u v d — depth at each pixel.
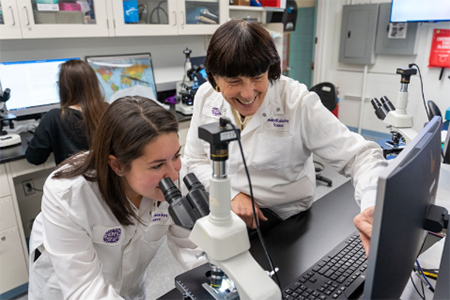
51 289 1.04
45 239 0.88
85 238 0.89
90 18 2.30
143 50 3.00
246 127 1.25
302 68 5.18
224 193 0.54
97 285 0.84
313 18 4.84
